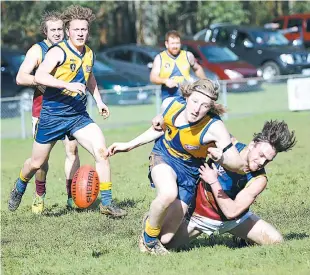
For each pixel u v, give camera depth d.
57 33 22.22
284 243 16.69
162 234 16.70
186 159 16.14
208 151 15.27
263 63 69.69
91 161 35.97
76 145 23.78
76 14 21.12
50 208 24.20
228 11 90.88
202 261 15.67
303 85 52.53
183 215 16.42
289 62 68.69
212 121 15.55
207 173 15.74
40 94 22.73
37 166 22.14
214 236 18.59
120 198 25.05
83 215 22.52
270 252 15.88
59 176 31.34
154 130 16.61
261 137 15.58
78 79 21.53
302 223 20.08
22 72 22.12
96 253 17.14
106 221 21.45
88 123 21.72
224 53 66.38
